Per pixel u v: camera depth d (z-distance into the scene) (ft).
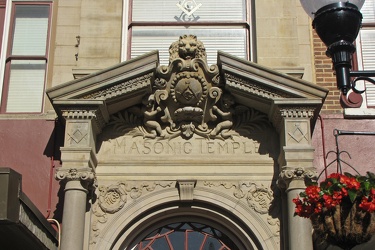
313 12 21.81
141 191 31.96
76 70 33.71
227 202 31.68
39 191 32.53
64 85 31.22
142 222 31.83
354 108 34.01
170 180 32.19
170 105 32.83
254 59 35.65
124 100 32.30
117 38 35.37
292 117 31.22
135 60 31.65
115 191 31.89
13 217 23.35
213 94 32.24
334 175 24.32
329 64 35.32
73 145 30.73
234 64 31.60
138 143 32.91
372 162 33.01
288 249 30.07
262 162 32.40
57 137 33.55
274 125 32.68
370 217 23.35
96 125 31.96
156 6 37.19
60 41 36.06
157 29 36.78
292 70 33.71
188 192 31.73
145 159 32.53
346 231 23.44
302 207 24.40
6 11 37.09
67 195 29.91
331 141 33.40
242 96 32.22
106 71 31.48
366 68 35.86
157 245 32.50
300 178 29.91
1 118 33.91
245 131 33.01
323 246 28.94
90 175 30.12
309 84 31.12
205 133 32.89
